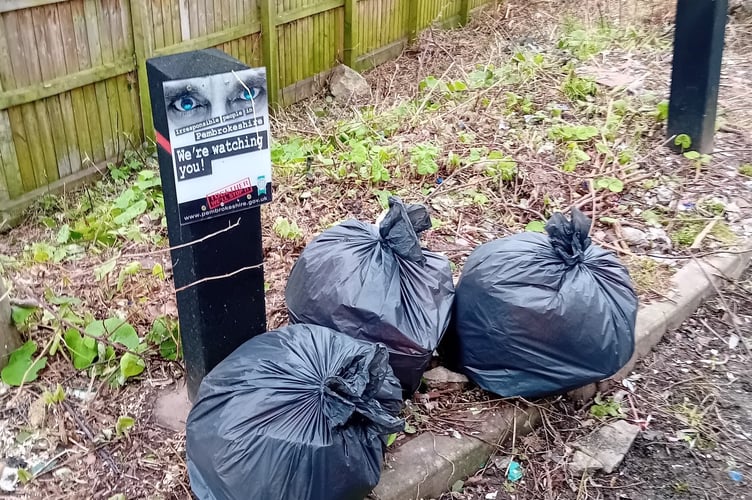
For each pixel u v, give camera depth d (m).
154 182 4.21
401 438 2.47
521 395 2.60
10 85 3.88
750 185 4.25
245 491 1.89
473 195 4.12
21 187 4.11
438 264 2.72
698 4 4.18
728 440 2.70
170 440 2.43
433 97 5.68
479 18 8.52
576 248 2.59
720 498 2.46
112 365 2.75
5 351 2.67
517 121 5.07
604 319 2.49
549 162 4.49
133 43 4.54
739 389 2.96
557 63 6.12
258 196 2.25
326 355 2.11
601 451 2.60
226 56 2.18
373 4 6.80
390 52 7.30
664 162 4.48
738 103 5.41
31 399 2.59
